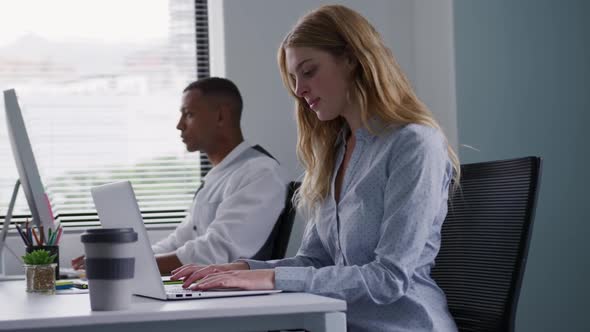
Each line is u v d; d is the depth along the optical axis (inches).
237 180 106.9
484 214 66.6
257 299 47.2
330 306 43.5
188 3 131.5
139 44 130.0
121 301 42.9
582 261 111.0
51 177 126.1
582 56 112.3
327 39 65.5
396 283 55.9
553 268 110.4
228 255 102.6
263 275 53.5
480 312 64.6
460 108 109.3
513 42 111.0
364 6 122.2
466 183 69.3
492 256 64.9
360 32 65.2
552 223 110.7
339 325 43.9
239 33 120.0
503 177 65.9
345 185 65.8
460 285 67.1
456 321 66.6
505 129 110.3
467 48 110.0
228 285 52.2
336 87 66.2
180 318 41.2
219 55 124.4
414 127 62.3
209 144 112.4
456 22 109.7
